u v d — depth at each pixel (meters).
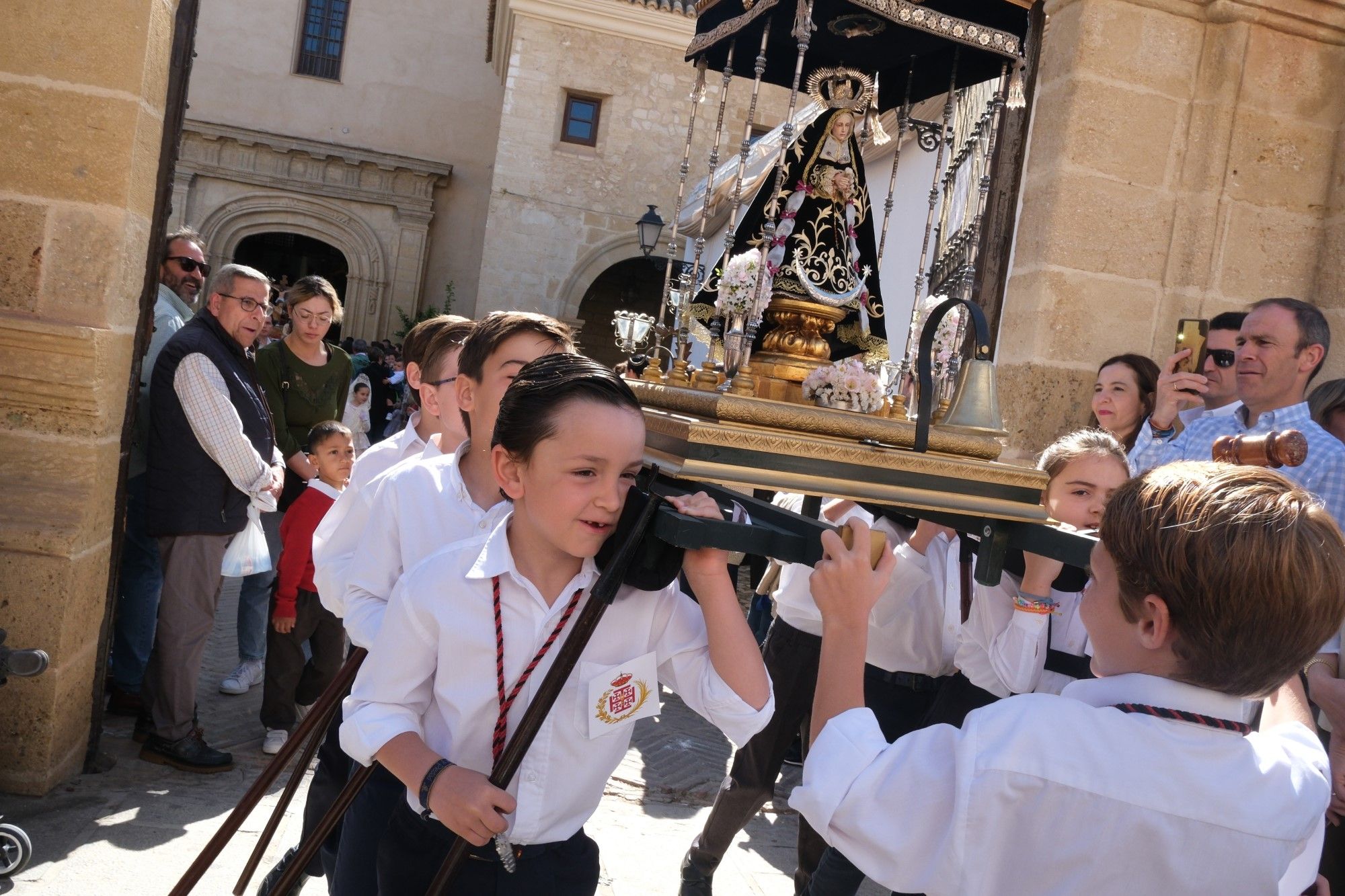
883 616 3.00
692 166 18.69
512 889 1.68
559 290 18.52
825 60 2.76
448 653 1.66
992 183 4.68
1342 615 1.25
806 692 3.12
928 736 1.39
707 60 2.77
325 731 2.55
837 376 2.01
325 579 2.49
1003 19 2.44
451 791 1.52
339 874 2.04
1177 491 1.31
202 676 5.37
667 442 1.66
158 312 4.90
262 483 4.16
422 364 2.77
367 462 2.79
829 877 2.76
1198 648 1.27
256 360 5.37
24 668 2.84
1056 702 1.33
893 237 6.96
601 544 1.59
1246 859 1.26
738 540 1.45
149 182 3.93
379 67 21.75
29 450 3.67
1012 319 4.53
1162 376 3.46
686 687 1.72
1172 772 1.27
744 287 2.11
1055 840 1.26
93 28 3.61
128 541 4.62
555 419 1.51
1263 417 3.07
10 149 3.59
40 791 3.72
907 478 1.64
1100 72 4.32
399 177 21.12
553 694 1.52
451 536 2.13
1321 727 2.70
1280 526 1.23
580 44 18.33
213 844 2.29
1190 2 4.38
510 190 18.33
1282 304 3.03
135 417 4.18
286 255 23.77
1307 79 4.47
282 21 21.42
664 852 3.89
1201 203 4.44
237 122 21.34
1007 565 2.59
